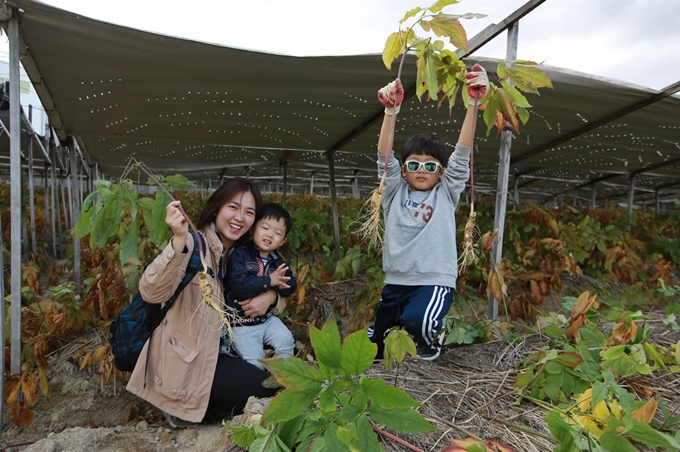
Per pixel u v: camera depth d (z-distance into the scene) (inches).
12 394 94.7
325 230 254.4
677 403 80.3
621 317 93.5
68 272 210.4
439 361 98.4
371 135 200.5
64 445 81.2
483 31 123.3
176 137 200.4
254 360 99.7
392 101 80.5
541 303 176.1
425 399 75.6
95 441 83.0
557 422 57.5
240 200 98.3
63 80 129.8
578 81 137.9
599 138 207.8
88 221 91.9
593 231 210.1
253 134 197.5
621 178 338.6
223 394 90.4
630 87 141.0
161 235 92.5
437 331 94.9
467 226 82.8
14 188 95.3
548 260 183.5
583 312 99.0
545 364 78.9
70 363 121.2
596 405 65.9
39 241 264.2
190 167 315.6
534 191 520.4
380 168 102.5
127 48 110.2
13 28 93.5
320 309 165.5
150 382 90.1
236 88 139.6
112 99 147.0
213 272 93.9
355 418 55.1
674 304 125.3
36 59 115.8
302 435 55.8
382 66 125.1
